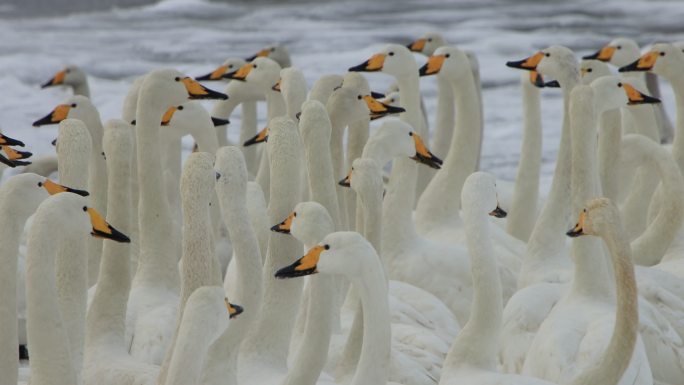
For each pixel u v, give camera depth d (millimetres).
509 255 14531
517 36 40750
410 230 14328
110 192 11570
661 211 14570
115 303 11008
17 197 9531
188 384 7703
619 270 9484
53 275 8984
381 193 11352
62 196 9062
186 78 13172
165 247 12273
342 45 39781
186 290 9562
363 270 8695
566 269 13383
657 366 11102
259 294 9867
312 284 9492
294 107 14938
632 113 17484
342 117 14070
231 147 10211
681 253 14625
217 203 14547
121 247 11109
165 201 12430
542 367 10359
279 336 10625
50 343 8922
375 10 50719
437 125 19375
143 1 52562
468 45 39031
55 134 25422
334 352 10891
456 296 13812
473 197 10766
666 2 50469
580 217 9789
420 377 10469
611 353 9430
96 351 10711
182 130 14875
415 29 43812
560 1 51781
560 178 13727
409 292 12617
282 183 10977
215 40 41469
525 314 11500
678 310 12000
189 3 52094
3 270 9453
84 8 50062
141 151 12680
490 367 10477
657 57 16688
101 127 14594
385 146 13164
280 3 54125
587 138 12391
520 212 16938
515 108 29094
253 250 9945
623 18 46125
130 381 10148
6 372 9375
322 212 10016
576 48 38750
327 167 11945
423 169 18578
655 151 14758
